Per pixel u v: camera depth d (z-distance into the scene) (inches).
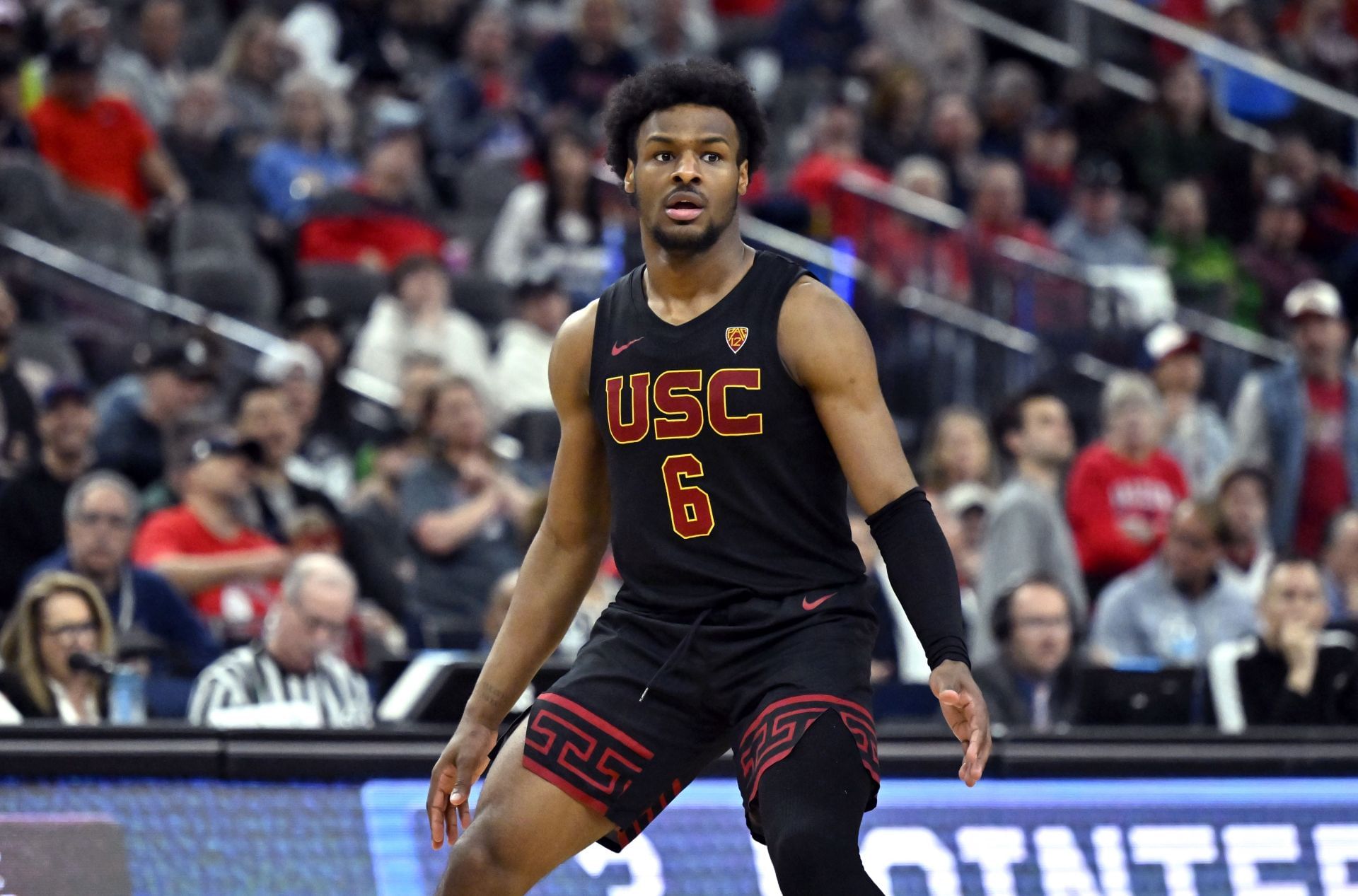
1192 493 1174.3
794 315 368.2
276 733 510.3
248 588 843.4
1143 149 1626.5
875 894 337.4
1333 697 711.1
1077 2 1775.3
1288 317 1341.0
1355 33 1893.5
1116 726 665.6
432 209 1421.0
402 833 510.6
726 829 526.3
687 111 370.9
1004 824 533.3
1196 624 871.1
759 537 373.4
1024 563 855.1
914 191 1408.7
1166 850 537.6
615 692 378.6
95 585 745.0
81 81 1272.1
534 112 1567.4
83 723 504.4
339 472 1073.5
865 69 1633.9
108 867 488.4
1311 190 1637.6
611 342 379.9
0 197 1194.0
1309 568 722.2
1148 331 1328.7
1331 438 1139.3
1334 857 543.8
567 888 515.2
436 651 831.1
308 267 1266.0
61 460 871.1
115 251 1222.3
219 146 1378.0
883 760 532.7
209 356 1065.5
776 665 366.6
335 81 1587.1
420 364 1067.3
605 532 400.2
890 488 362.0
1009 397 1173.1
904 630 860.0
